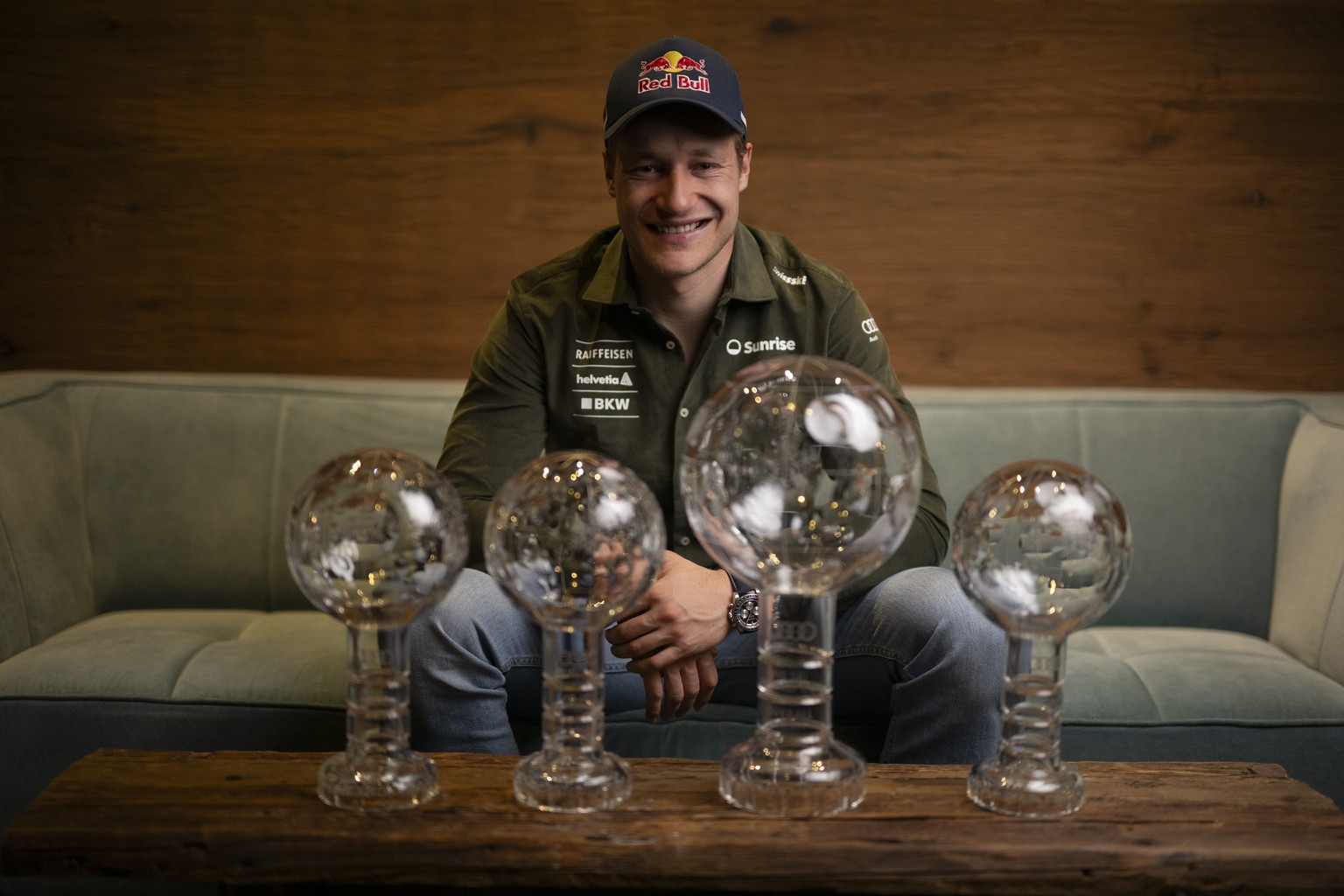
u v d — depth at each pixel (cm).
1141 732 150
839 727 146
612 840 84
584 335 157
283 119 234
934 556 144
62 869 85
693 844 83
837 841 84
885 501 83
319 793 91
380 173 235
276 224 236
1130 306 234
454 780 95
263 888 86
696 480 85
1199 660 163
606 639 128
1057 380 236
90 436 196
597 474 86
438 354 238
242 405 200
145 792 92
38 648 165
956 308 235
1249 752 150
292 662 157
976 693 125
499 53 232
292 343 239
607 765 92
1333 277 233
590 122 233
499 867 84
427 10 232
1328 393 213
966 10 229
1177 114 230
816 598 91
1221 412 194
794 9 230
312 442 198
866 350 156
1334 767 150
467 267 237
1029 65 230
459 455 156
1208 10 228
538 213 235
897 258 234
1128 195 232
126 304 238
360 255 237
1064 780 90
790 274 159
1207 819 89
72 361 239
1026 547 84
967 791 93
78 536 189
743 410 84
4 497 171
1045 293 234
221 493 195
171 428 197
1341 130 230
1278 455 191
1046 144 231
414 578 84
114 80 233
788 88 231
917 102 231
